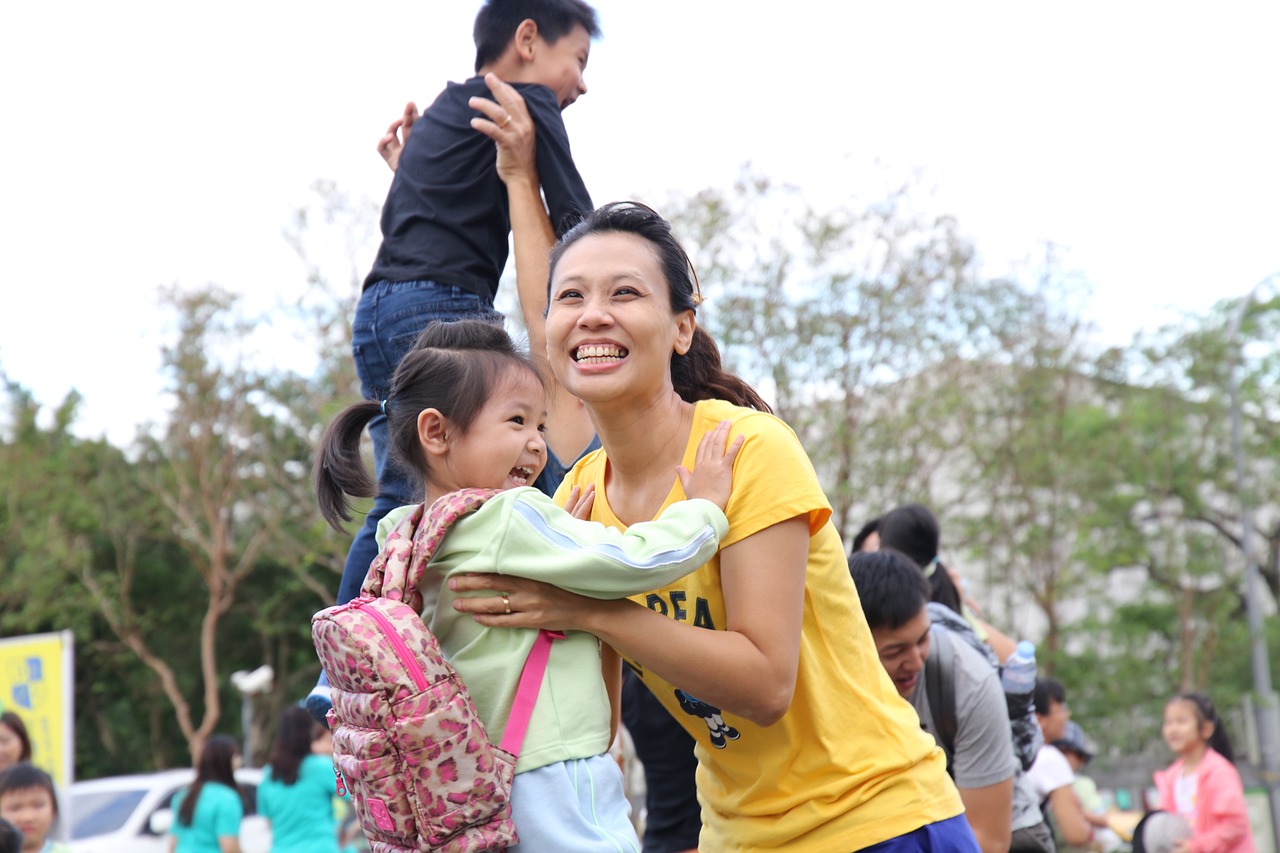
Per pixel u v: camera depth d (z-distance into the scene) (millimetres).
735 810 2869
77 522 27984
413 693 2316
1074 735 8266
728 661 2512
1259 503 22844
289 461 25781
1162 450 22859
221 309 24656
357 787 2373
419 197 3637
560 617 2455
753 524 2621
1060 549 23438
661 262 2770
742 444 2682
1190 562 22984
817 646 2766
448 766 2309
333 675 2416
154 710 30156
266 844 11883
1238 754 23578
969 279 20531
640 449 2828
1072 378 23359
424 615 2557
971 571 24000
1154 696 23609
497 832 2332
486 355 2688
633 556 2400
